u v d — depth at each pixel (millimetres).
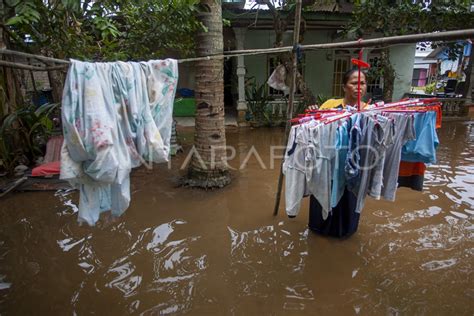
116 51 4902
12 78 5625
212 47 4305
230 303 2404
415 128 2518
